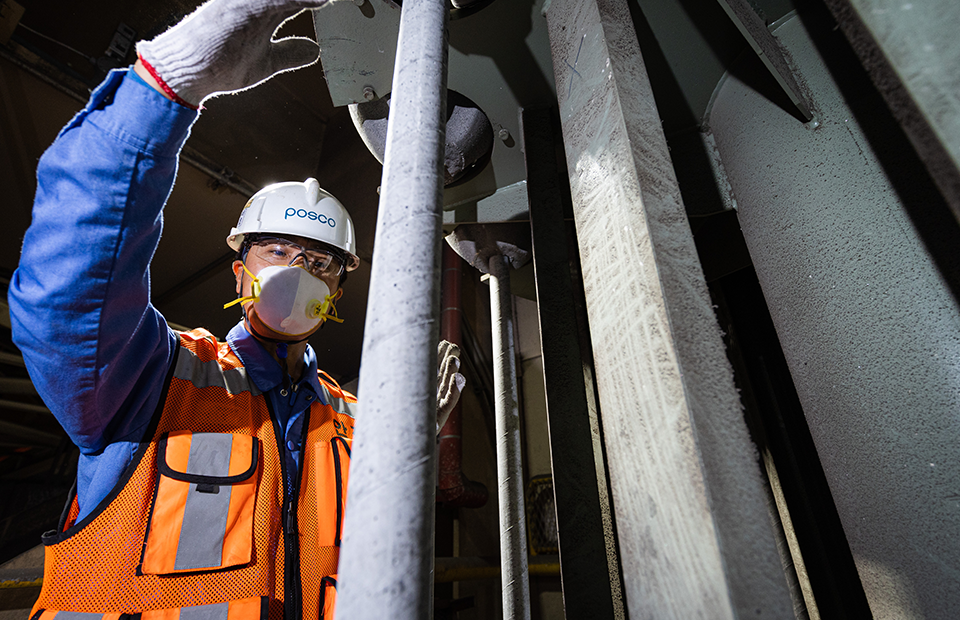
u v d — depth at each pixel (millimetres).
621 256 620
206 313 4977
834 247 1012
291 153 5070
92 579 803
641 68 765
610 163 681
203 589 838
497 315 1844
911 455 844
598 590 1088
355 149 5090
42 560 2883
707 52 1305
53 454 4141
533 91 1417
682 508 472
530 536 4953
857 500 933
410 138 586
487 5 1215
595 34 788
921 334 856
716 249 1884
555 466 1188
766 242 1186
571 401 1238
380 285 522
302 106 5117
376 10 1223
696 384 508
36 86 3670
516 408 1704
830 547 1598
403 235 533
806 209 1079
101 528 830
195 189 4395
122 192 713
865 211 972
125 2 3805
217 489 909
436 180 569
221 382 1055
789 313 1113
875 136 987
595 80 765
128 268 749
